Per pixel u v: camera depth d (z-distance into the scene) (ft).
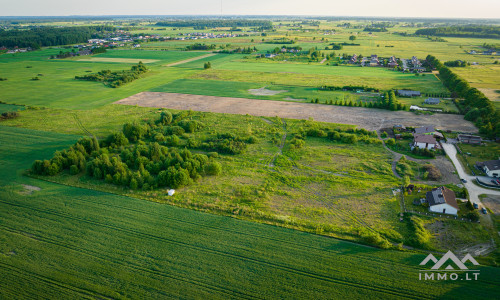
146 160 262.67
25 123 367.45
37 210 203.10
